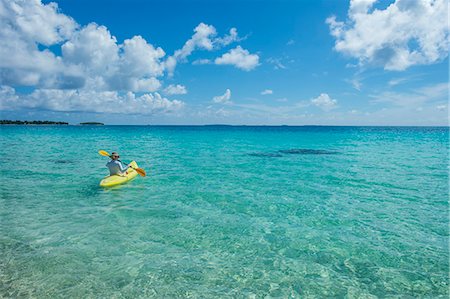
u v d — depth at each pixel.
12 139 37.97
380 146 30.09
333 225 7.21
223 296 4.38
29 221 7.29
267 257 5.56
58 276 4.84
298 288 4.61
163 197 9.57
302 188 10.95
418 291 4.55
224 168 15.36
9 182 11.61
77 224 7.11
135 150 25.02
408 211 8.32
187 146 29.41
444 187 11.22
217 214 7.91
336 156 21.06
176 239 6.29
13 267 5.09
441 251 5.86
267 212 8.12
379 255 5.68
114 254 5.61
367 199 9.52
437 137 49.31
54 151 23.12
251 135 55.38
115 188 10.76
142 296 4.35
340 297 4.41
